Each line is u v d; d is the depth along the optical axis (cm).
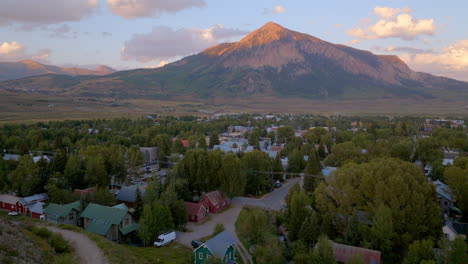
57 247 5528
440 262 5566
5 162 11250
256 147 18412
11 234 5006
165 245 7281
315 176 10544
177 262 6341
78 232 6669
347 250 6188
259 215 7219
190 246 7281
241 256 6912
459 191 8781
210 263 5794
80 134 19312
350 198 7494
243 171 10831
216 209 9606
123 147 15312
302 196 7694
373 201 7362
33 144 15825
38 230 5766
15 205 9081
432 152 13975
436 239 6781
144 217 7394
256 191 11288
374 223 6694
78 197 9150
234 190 10094
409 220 6794
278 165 12744
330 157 13562
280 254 6250
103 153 12344
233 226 8531
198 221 8800
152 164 15725
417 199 6825
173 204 8225
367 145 15738
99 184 10612
